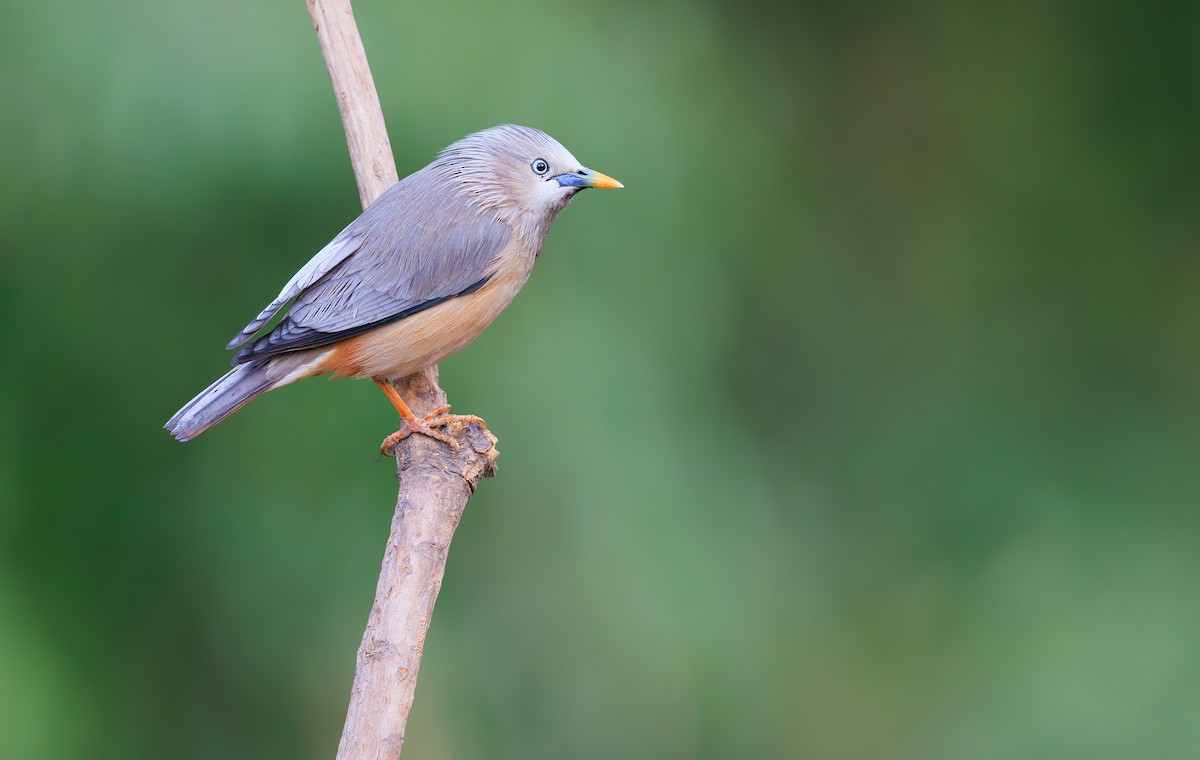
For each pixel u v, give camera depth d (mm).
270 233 11734
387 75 11680
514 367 11812
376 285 8141
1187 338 16688
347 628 12023
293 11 11617
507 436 11812
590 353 11953
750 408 15656
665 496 12031
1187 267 16891
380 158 8344
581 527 11875
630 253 12406
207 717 12461
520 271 8586
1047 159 17078
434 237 8234
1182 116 17125
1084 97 17266
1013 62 17250
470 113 11844
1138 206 17078
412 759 12227
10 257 11641
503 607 12172
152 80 11266
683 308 12672
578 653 12195
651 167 12484
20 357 12086
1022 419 16078
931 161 17047
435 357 8430
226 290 11852
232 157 11344
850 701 13828
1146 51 17250
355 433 11922
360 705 6578
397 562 7062
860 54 16938
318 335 8031
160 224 11492
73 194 11336
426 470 7441
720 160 13359
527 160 8609
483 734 12352
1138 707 13844
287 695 12398
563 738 12391
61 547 12391
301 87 11453
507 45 12125
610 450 11852
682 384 12523
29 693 11570
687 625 12094
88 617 12320
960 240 16922
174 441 12219
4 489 12172
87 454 12344
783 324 15633
